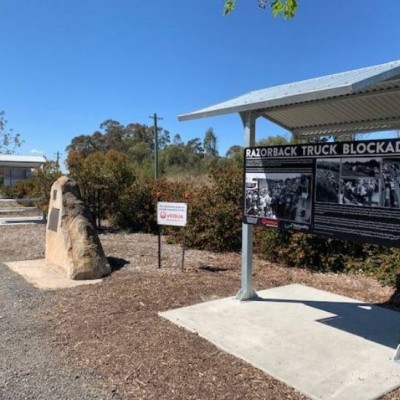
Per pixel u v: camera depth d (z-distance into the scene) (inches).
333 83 156.4
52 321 200.1
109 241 433.1
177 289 246.7
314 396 134.2
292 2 143.0
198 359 158.9
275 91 207.9
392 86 172.1
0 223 584.7
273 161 207.5
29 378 146.7
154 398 133.4
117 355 162.1
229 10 155.0
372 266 295.7
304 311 213.2
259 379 145.5
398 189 159.5
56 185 316.8
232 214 379.2
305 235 309.9
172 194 473.7
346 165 177.0
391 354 164.6
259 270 308.8
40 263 329.7
